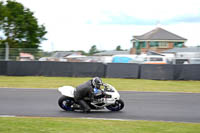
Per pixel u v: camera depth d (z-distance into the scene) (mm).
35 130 8547
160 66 26734
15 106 14172
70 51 32469
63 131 8477
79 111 13055
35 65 28719
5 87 21094
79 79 26312
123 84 23188
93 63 28047
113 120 10945
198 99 16766
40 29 52312
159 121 11148
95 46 34500
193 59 29828
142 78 27109
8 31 49312
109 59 32312
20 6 50250
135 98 16812
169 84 23609
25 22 50562
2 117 11234
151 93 18797
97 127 9211
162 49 67688
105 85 12977
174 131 8852
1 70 29281
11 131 8359
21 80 25422
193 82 25141
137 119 11617
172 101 16031
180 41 68062
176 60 30531
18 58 30891
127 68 27469
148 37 67625
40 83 23422
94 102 12688
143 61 31188
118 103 13266
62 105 12953
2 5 48406
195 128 9477
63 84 22906
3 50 30781
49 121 10188
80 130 8680
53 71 28516
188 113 13039
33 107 13922
